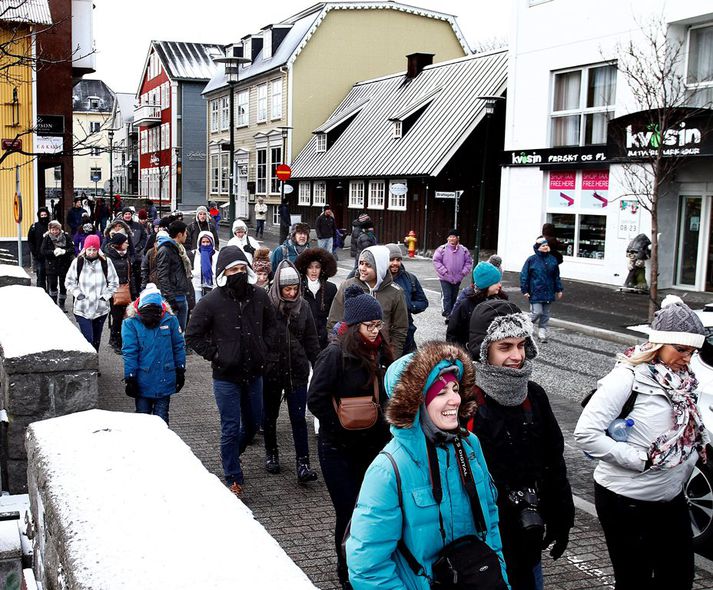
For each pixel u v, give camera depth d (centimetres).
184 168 6612
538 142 2419
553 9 2331
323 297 901
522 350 392
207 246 1384
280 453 809
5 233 2608
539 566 416
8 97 2494
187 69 6612
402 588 297
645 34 1862
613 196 2144
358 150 3869
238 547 218
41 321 617
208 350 670
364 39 4659
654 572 440
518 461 388
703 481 583
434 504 301
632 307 1834
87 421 351
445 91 3538
